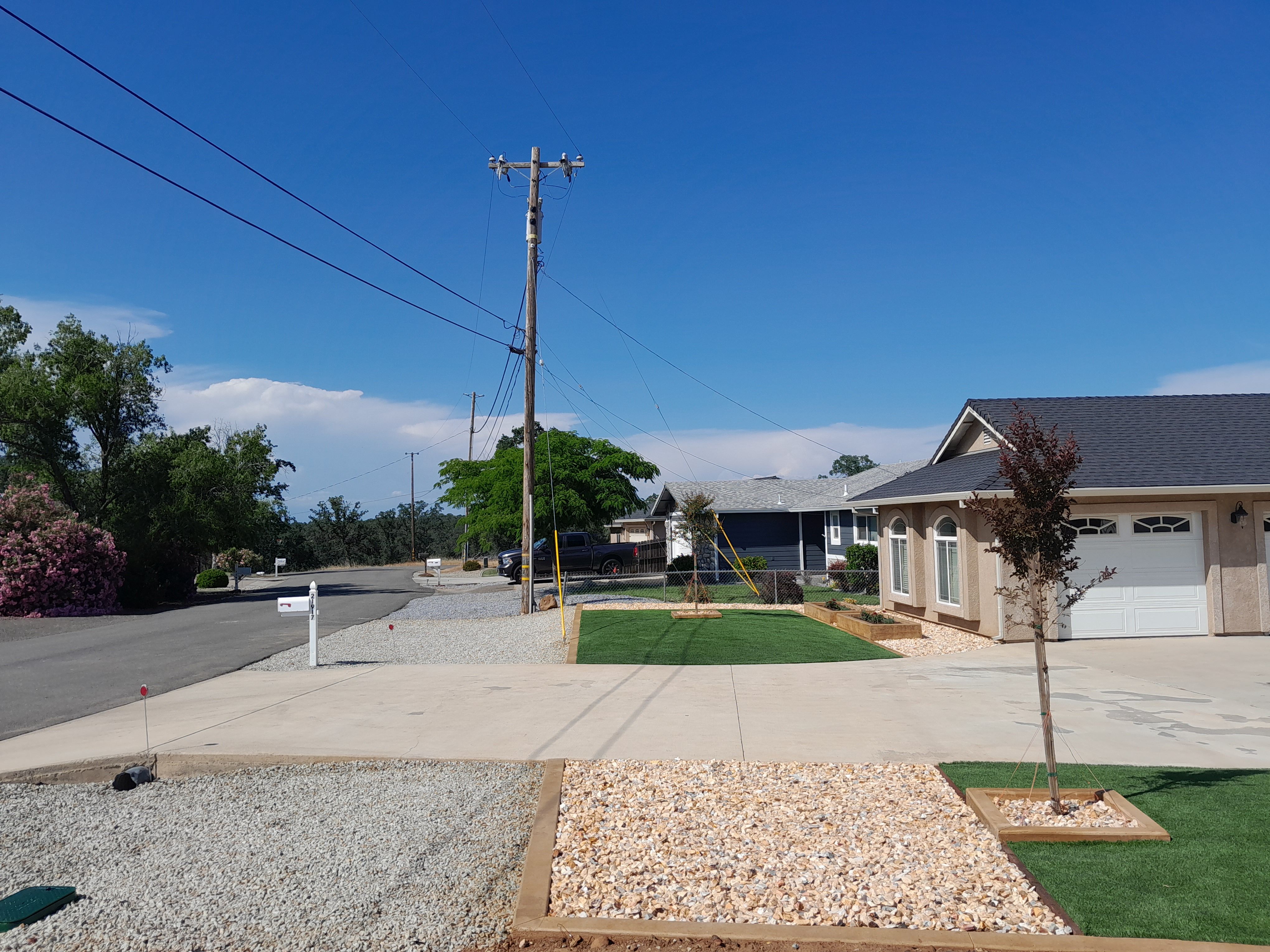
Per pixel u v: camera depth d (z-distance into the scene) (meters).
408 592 34.88
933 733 9.09
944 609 18.11
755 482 38.12
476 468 31.34
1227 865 5.44
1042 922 4.81
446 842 6.39
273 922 5.18
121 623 24.41
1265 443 17.48
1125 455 16.94
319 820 6.96
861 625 16.64
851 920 4.90
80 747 9.12
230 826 6.91
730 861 5.73
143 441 33.91
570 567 36.25
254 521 36.88
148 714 10.92
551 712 10.44
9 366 33.31
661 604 22.89
